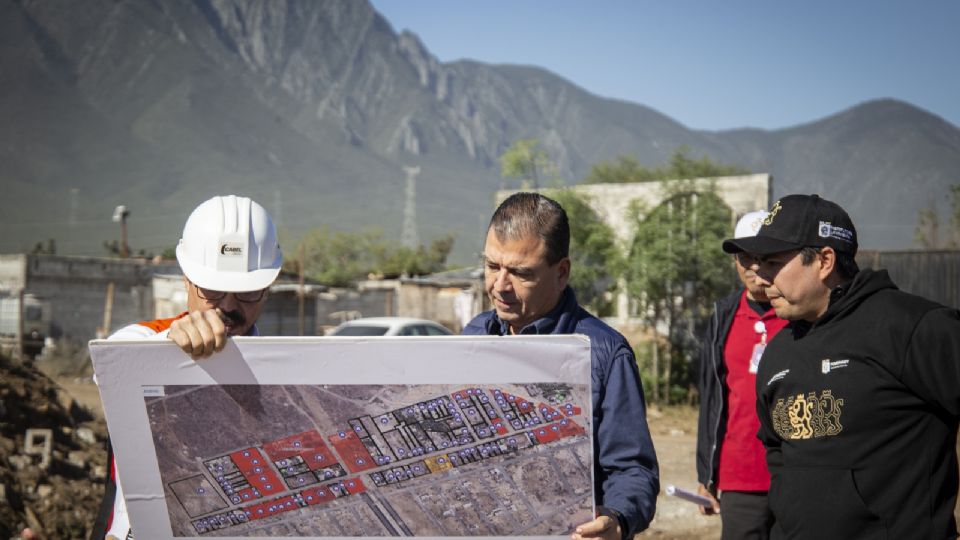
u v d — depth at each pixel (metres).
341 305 27.91
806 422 2.52
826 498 2.43
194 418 1.97
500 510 2.03
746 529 3.92
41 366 20.77
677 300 17.94
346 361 1.97
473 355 1.97
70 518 6.61
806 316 2.64
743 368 3.96
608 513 2.13
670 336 17.77
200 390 1.97
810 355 2.55
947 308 2.38
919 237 28.22
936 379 2.30
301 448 1.99
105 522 2.17
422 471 2.01
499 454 2.01
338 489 2.02
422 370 1.97
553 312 2.54
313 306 25.69
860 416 2.40
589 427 1.99
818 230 2.60
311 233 70.25
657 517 7.46
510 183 25.14
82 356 21.70
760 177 18.25
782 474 2.58
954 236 27.45
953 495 2.38
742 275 3.87
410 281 25.67
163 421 1.97
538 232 2.43
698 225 17.06
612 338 2.49
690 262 16.95
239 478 2.00
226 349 1.96
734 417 3.97
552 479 2.02
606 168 51.75
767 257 2.66
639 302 17.59
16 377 8.83
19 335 24.28
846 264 2.62
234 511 2.01
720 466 4.02
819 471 2.46
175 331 1.94
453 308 24.89
